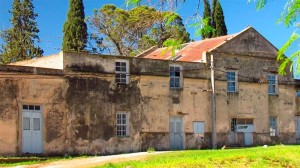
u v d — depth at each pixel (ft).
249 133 124.88
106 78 102.83
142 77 108.68
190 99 115.55
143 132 107.34
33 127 91.04
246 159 66.39
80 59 99.14
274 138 130.21
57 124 94.32
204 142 116.47
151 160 68.03
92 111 99.96
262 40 129.70
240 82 124.16
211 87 118.93
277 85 132.36
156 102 110.22
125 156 80.33
